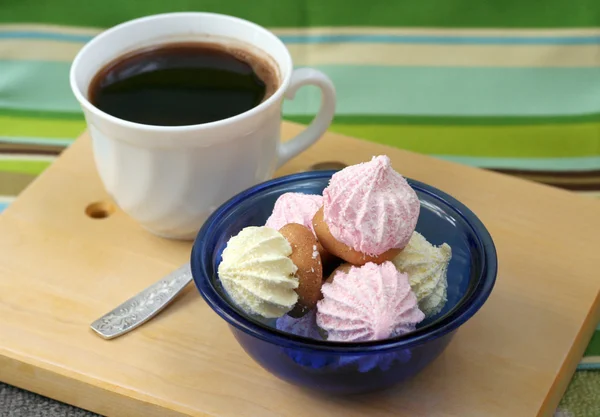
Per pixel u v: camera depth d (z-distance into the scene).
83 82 0.44
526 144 0.58
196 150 0.41
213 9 0.64
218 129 0.40
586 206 0.47
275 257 0.36
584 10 0.61
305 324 0.37
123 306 0.41
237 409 0.37
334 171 0.41
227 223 0.39
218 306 0.35
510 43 0.63
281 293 0.36
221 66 0.46
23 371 0.40
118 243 0.45
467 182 0.48
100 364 0.39
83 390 0.39
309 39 0.64
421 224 0.41
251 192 0.40
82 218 0.46
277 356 0.36
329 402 0.38
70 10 0.64
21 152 0.57
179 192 0.42
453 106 0.61
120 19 0.64
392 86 0.63
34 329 0.41
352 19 0.64
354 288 0.35
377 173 0.36
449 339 0.36
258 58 0.46
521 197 0.47
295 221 0.39
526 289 0.42
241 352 0.40
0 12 0.64
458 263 0.39
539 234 0.45
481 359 0.39
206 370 0.39
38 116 0.61
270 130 0.43
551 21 0.62
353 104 0.62
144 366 0.39
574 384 0.42
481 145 0.58
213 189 0.42
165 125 0.42
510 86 0.62
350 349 0.34
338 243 0.36
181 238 0.45
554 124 0.60
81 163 0.50
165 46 0.47
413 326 0.36
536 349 0.40
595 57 0.62
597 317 0.43
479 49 0.63
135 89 0.44
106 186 0.44
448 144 0.58
